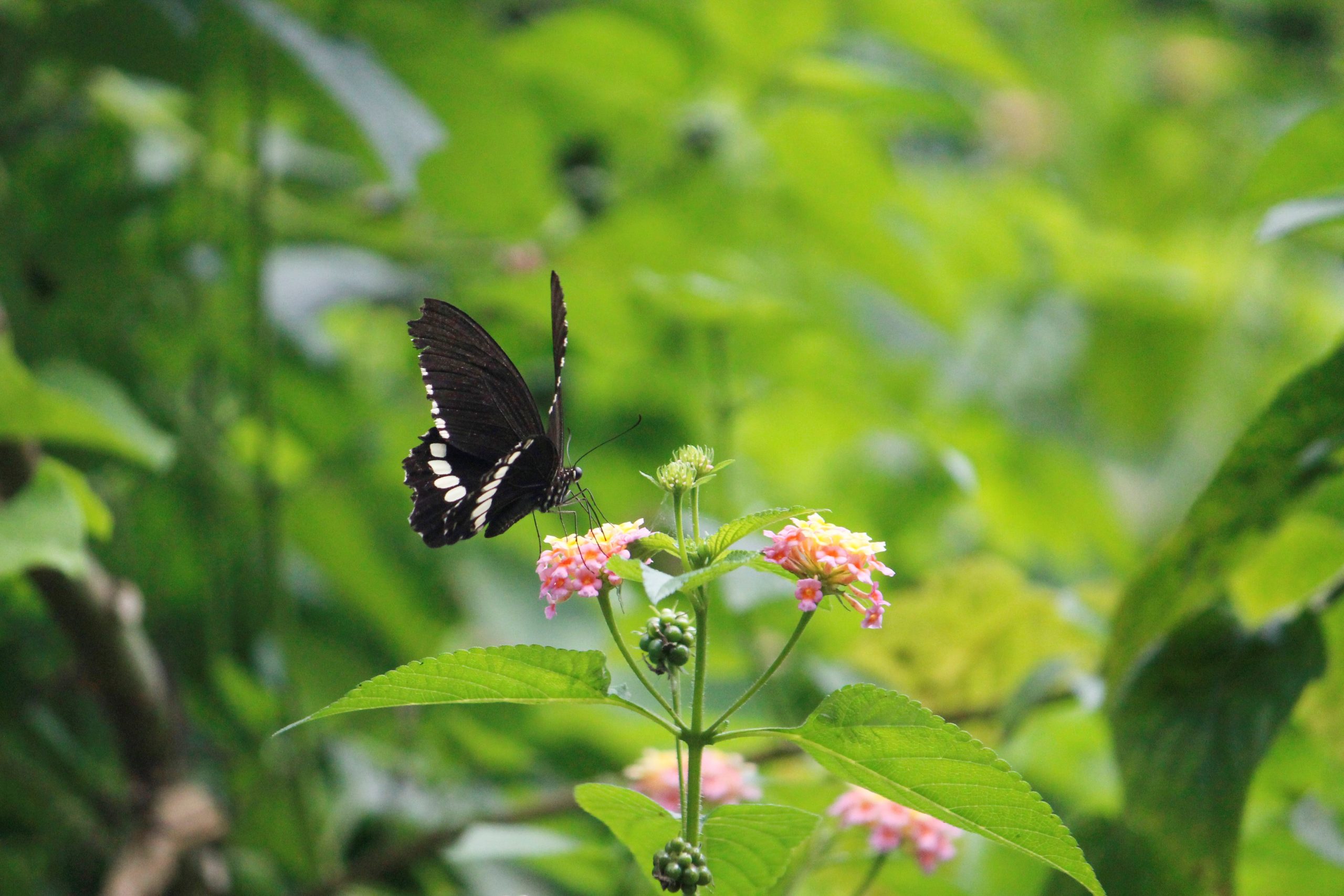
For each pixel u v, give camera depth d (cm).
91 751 234
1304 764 196
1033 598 204
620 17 239
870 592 176
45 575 199
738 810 177
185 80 214
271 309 231
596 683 176
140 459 195
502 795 216
